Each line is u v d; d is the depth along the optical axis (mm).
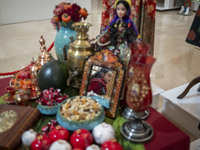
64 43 1527
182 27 5258
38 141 930
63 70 1274
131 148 1007
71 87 1454
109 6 1992
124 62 1248
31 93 1316
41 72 1271
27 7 5410
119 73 1175
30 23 5387
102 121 1073
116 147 898
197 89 2178
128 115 1189
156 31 4898
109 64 1203
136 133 1038
